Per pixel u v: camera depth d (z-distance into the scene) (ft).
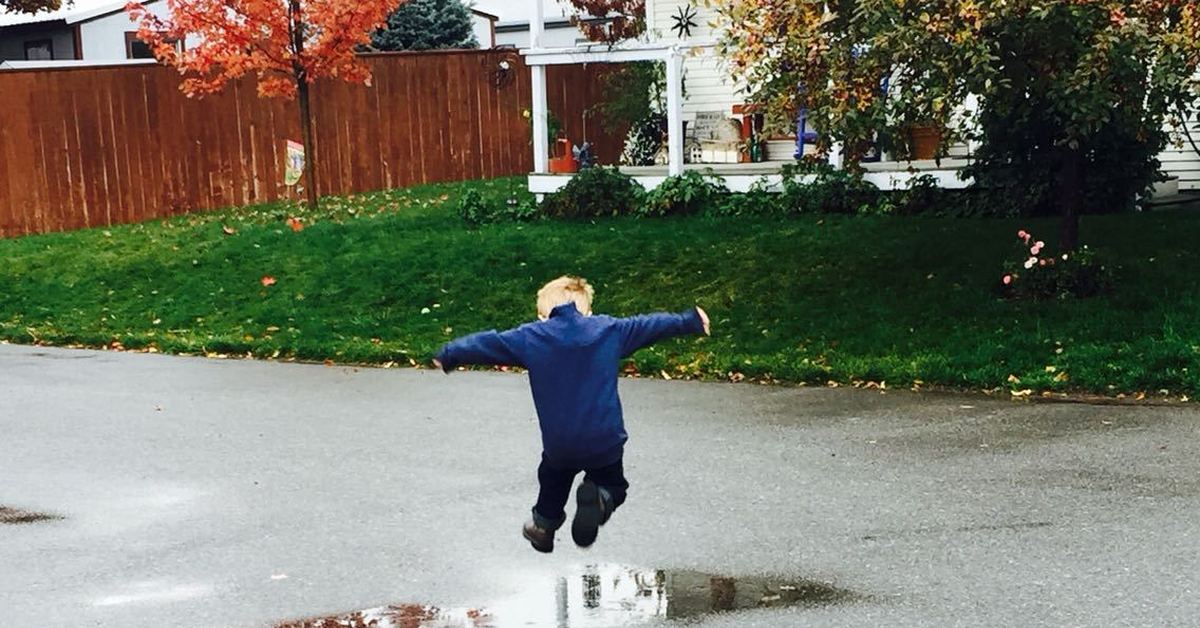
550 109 90.58
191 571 23.71
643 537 24.80
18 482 30.40
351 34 71.67
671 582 22.34
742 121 70.69
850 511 25.82
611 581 22.50
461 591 22.27
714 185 61.21
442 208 69.92
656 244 54.29
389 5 71.77
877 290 45.09
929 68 37.14
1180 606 20.31
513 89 90.63
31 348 50.31
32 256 64.95
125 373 44.42
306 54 72.13
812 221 55.83
